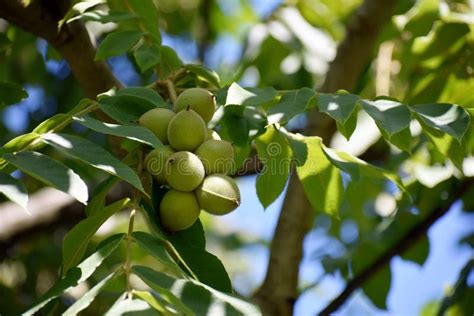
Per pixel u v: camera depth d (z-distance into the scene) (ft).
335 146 13.69
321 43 14.44
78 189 6.73
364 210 14.20
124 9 10.28
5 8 10.49
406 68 12.57
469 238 13.39
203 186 7.58
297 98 8.11
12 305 13.14
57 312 12.15
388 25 13.64
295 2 14.57
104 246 7.02
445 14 12.08
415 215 13.12
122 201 7.47
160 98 8.33
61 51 11.02
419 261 13.29
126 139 8.71
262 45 14.30
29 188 14.90
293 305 11.92
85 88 11.30
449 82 11.91
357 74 12.89
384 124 7.79
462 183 12.88
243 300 6.70
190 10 17.13
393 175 9.25
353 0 14.48
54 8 10.71
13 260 14.66
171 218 7.57
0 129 14.79
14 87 10.22
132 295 6.51
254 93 8.28
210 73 9.65
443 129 7.89
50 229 13.83
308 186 9.65
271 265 12.03
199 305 6.46
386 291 13.15
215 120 8.92
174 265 6.86
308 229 12.19
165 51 9.87
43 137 7.16
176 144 7.82
